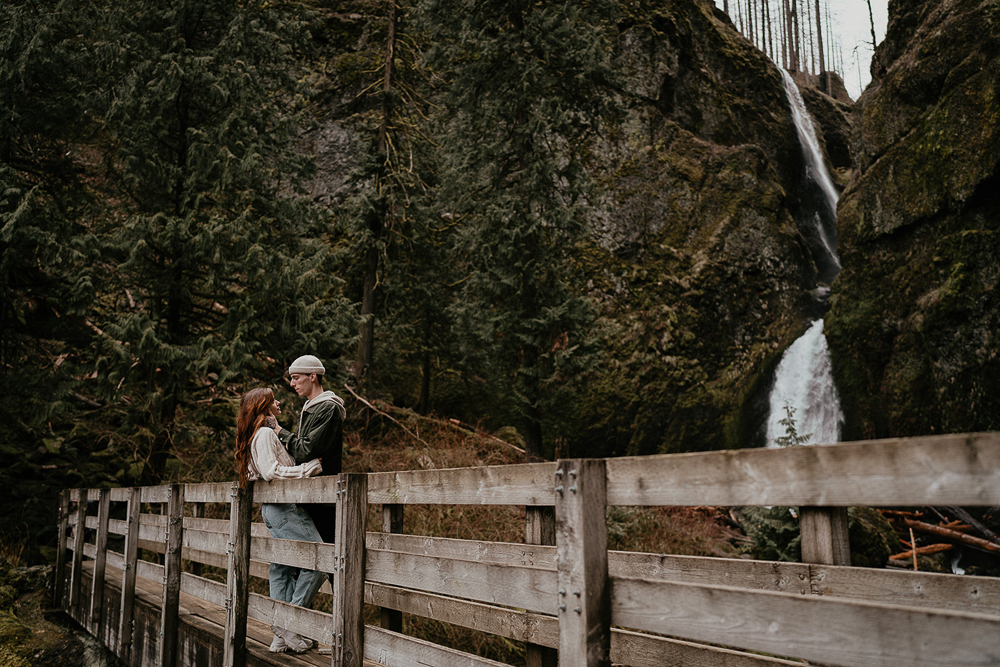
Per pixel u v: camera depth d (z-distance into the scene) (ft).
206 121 33.37
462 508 33.19
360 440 42.50
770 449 5.83
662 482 6.66
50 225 29.04
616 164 72.59
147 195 31.81
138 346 27.40
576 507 7.10
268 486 13.71
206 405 33.58
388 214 50.90
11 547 30.07
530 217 42.50
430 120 55.11
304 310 30.66
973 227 53.67
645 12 80.64
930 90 58.44
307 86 36.06
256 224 31.22
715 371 67.72
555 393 42.91
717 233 72.74
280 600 13.42
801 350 71.10
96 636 21.88
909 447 4.96
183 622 16.57
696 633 6.30
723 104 83.82
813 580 10.18
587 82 45.37
